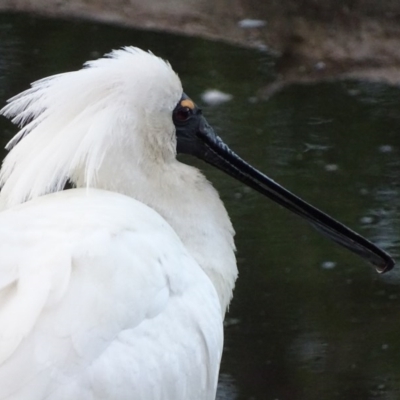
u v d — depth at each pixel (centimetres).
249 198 1312
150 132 779
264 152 1385
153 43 1695
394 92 1575
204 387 710
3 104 1426
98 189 746
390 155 1403
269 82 1589
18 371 571
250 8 1747
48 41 1673
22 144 752
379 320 1109
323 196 1300
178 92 797
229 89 1555
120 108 762
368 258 877
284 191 856
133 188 773
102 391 601
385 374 1030
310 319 1109
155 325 657
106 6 1788
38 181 738
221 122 1452
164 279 674
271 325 1099
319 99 1547
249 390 1003
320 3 1709
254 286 1160
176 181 790
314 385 1012
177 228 785
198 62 1636
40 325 591
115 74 766
